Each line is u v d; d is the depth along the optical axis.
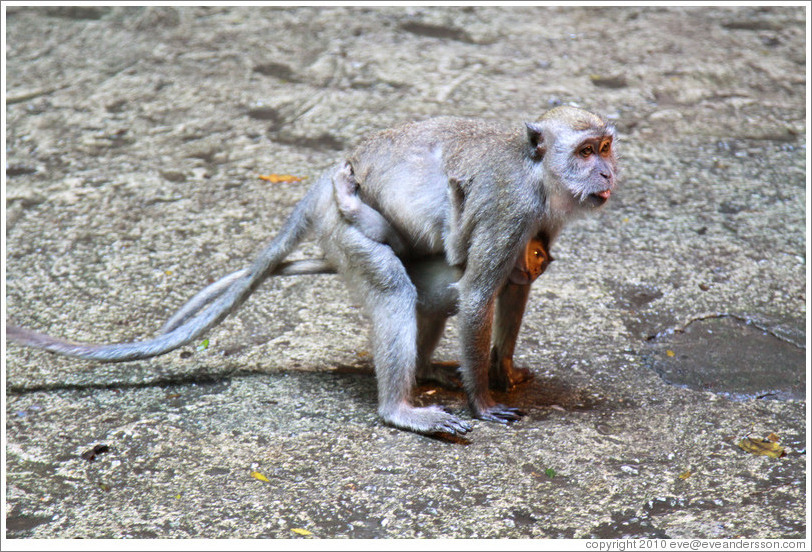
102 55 12.37
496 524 5.32
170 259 8.26
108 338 7.21
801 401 6.56
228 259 8.27
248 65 12.09
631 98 11.27
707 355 7.07
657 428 6.23
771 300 7.77
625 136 10.39
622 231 8.70
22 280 7.93
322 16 13.60
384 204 6.25
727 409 6.44
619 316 7.52
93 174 9.66
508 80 11.66
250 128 10.57
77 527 5.32
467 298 6.09
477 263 6.03
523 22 13.48
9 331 6.40
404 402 6.25
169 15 13.57
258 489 5.65
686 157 10.00
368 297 6.26
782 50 12.62
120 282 7.93
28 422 6.31
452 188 6.11
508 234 5.96
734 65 12.14
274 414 6.39
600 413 6.40
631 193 9.32
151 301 7.68
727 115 10.91
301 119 10.74
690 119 10.79
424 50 12.52
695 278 8.02
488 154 6.04
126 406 6.50
